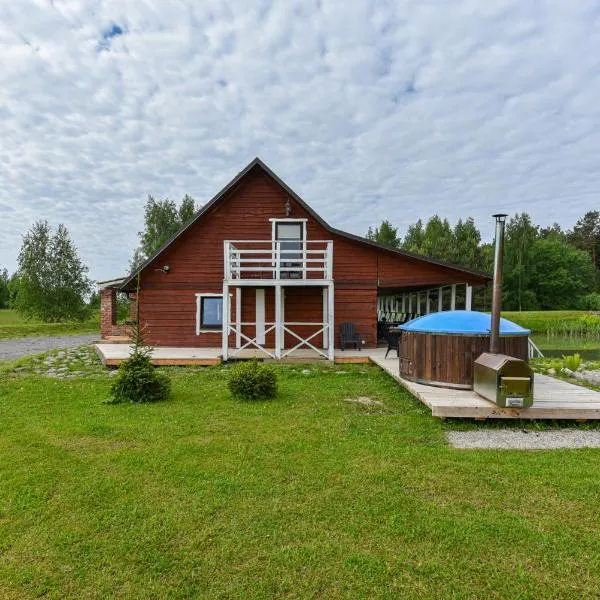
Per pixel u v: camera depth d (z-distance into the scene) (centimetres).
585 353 1773
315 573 275
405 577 271
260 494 378
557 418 585
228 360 1147
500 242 651
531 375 576
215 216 1398
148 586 264
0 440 520
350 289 1380
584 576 273
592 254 6450
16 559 291
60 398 746
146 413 645
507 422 598
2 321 3622
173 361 1118
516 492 383
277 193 1400
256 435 539
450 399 633
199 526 327
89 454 474
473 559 289
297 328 1395
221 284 1392
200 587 263
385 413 652
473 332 702
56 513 348
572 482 401
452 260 4512
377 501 366
